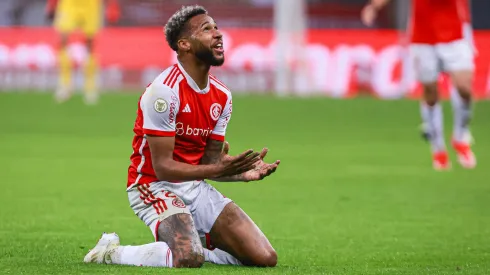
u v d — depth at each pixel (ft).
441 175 110.01
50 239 66.64
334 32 211.00
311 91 209.97
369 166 118.11
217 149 57.67
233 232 55.57
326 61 209.97
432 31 113.60
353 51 209.26
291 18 206.59
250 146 136.05
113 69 216.54
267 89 212.02
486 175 110.42
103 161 119.44
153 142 54.29
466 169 116.37
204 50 54.29
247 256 55.36
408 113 185.26
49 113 180.24
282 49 206.90
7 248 62.28
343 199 90.53
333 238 69.41
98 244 56.39
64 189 94.79
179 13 55.01
